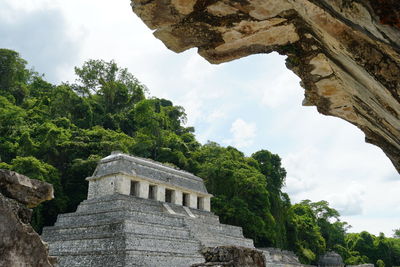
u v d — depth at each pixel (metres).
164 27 6.84
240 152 76.38
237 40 7.00
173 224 35.72
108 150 56.22
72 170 50.84
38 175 42.88
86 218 33.69
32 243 5.09
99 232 30.38
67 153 54.31
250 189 59.53
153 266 27.52
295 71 7.61
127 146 64.06
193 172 66.81
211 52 7.52
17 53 85.12
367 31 4.27
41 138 56.44
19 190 5.36
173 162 68.75
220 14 6.32
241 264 12.26
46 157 52.84
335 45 5.43
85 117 73.25
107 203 34.22
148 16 6.55
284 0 5.61
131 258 26.23
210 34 6.90
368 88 5.78
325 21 4.94
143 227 30.98
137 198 35.62
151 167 39.41
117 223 29.81
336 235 94.88
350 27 4.53
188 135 88.69
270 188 67.75
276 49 7.17
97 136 62.41
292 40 6.71
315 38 6.21
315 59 6.82
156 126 75.62
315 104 8.41
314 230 77.44
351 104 7.53
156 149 72.25
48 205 45.88
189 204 42.31
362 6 3.83
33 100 82.62
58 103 73.06
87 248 29.25
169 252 29.66
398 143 6.92
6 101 67.25
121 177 35.59
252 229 54.44
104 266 26.52
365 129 8.00
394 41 4.03
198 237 35.84
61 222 35.34
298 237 74.62
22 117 64.69
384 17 3.69
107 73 91.69
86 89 87.94
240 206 55.75
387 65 4.63
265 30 6.55
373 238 104.75
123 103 90.12
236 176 59.75
